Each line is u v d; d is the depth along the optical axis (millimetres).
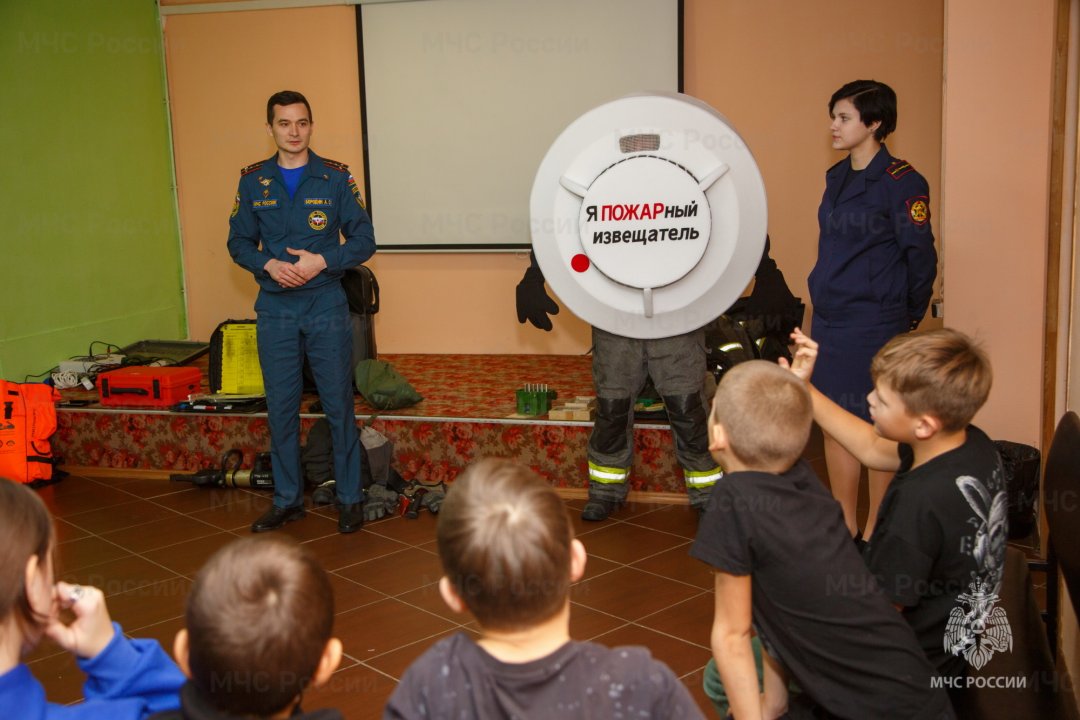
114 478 4973
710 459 3949
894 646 1666
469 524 1248
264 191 4047
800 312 5199
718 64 5988
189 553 3877
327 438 4512
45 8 5730
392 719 1258
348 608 3303
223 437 4855
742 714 1729
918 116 5766
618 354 3889
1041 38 3281
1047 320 3352
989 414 3521
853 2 5766
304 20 6500
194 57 6719
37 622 1317
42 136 5746
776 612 1716
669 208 3514
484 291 6527
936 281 3986
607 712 1220
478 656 1251
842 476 3434
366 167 6527
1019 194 3373
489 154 6348
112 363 5855
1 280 5461
